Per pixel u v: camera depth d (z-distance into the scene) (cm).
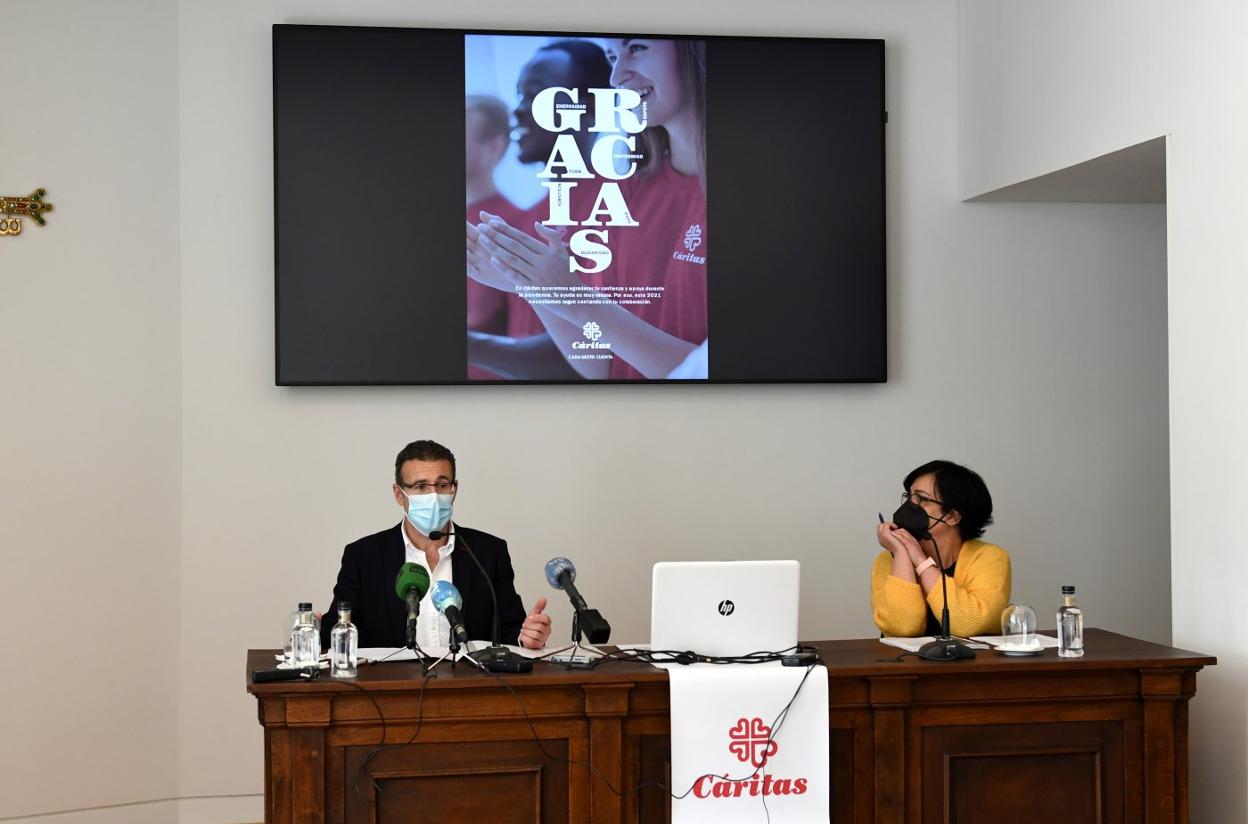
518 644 372
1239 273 381
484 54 516
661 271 525
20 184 479
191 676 504
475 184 515
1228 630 389
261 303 510
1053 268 557
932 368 550
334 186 506
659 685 326
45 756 481
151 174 500
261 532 509
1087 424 559
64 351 484
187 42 506
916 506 393
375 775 316
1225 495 390
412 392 519
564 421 529
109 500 491
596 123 522
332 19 514
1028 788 344
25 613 478
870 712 336
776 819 324
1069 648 352
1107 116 446
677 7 536
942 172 552
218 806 505
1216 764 395
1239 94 381
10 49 479
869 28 547
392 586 387
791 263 532
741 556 538
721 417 538
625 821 325
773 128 532
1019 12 502
